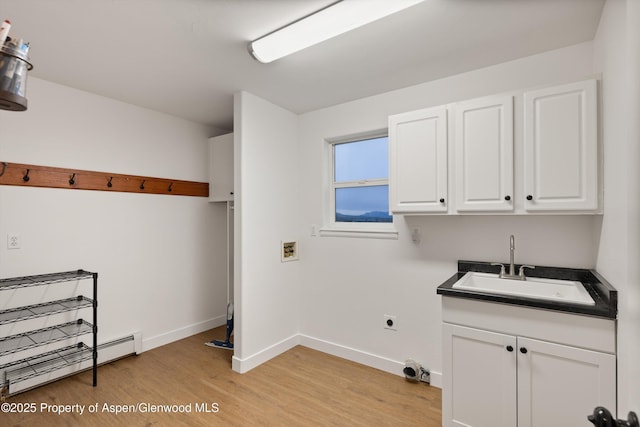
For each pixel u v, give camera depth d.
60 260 2.56
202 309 3.61
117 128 2.91
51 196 2.53
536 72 2.07
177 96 2.81
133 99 2.89
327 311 3.04
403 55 2.07
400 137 2.27
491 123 1.94
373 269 2.77
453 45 1.95
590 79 1.67
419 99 2.53
